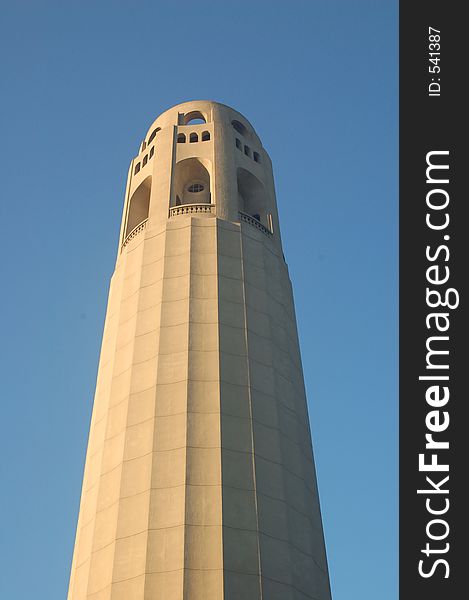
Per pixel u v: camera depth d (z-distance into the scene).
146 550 37.25
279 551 38.34
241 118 64.62
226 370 44.53
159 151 59.75
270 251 54.09
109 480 41.59
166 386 43.75
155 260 51.22
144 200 60.75
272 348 47.59
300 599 37.47
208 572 36.19
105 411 45.62
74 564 40.97
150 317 47.91
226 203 54.97
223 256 50.84
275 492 40.59
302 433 45.72
